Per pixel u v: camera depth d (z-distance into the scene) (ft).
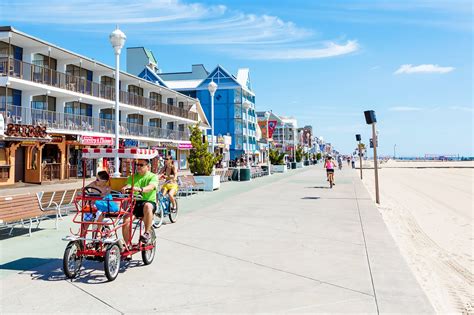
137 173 22.84
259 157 265.95
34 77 100.68
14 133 85.97
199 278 19.29
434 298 18.94
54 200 34.22
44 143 98.53
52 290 17.44
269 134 134.92
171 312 15.06
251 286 18.07
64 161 107.96
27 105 100.01
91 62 118.73
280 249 25.32
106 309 15.33
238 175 99.76
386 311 15.06
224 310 15.24
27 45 100.27
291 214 40.86
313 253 24.22
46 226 33.83
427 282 21.65
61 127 105.29
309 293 17.10
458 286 21.27
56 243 27.02
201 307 15.55
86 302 16.05
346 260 22.52
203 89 223.92
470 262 27.43
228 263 22.02
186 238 28.86
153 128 154.92
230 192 66.49
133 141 137.49
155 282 18.66
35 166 98.17
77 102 119.14
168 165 36.32
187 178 59.31
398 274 19.79
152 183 22.11
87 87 118.73
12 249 25.20
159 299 16.42
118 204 20.58
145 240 21.31
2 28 89.66
